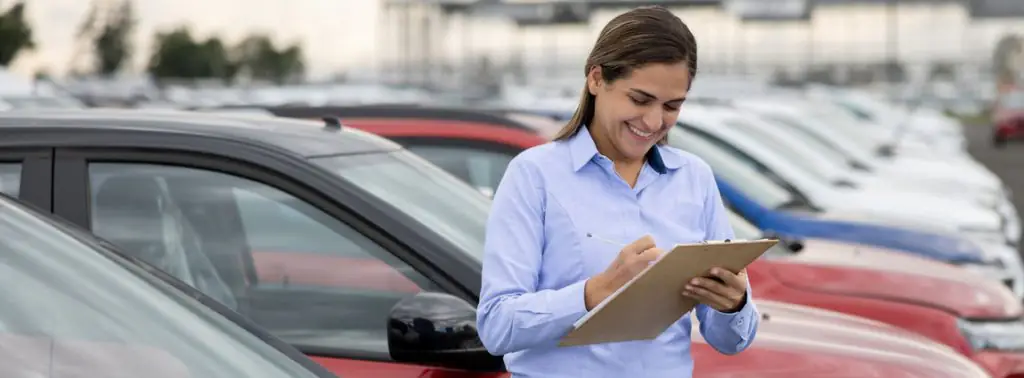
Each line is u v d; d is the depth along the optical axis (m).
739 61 63.38
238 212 4.07
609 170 3.21
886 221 8.48
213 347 2.77
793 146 11.61
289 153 4.05
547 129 6.79
